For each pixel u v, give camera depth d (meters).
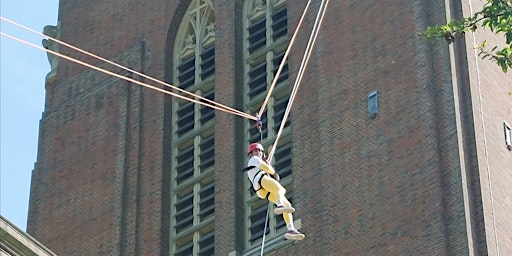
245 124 79.06
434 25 72.94
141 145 82.06
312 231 71.62
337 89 74.44
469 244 66.12
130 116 83.44
